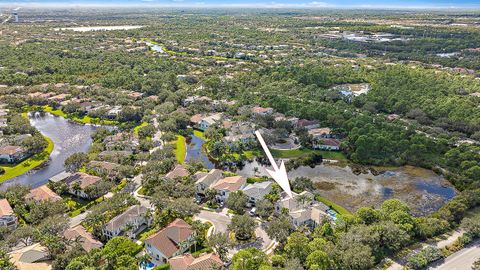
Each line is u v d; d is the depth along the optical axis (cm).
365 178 15338
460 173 15175
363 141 17025
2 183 14262
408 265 9725
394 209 11550
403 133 17925
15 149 16138
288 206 11831
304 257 9425
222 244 10025
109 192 13250
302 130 19000
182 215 11462
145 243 10231
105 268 8944
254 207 12456
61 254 9431
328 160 16950
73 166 14675
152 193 13000
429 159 16575
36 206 11544
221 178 13925
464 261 9969
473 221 11094
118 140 17288
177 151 17088
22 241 10244
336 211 12706
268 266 8569
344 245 9806
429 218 11562
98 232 10706
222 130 18725
